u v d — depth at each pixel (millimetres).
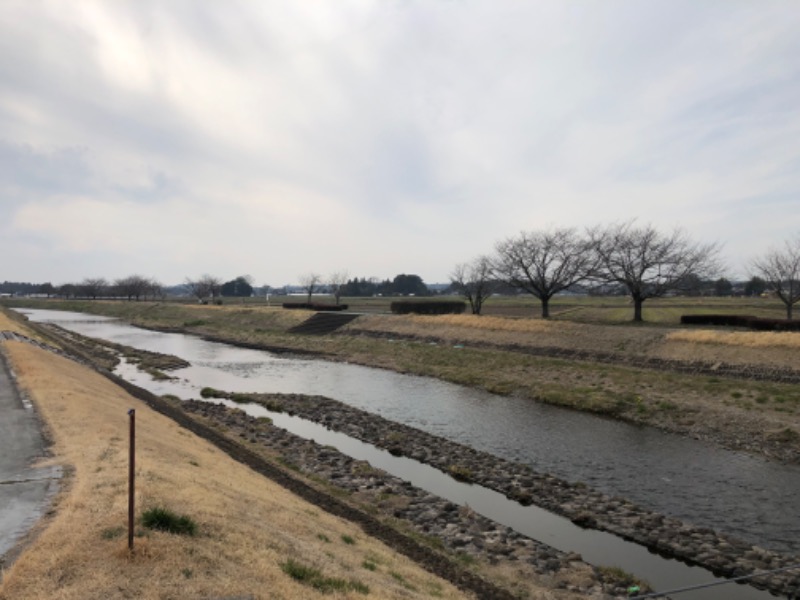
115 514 7988
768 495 15852
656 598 10438
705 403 24781
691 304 64750
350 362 45656
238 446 19094
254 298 171375
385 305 98562
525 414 26250
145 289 157875
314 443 20625
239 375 39094
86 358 42875
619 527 13586
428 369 39500
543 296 50562
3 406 16656
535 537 13336
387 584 8359
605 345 37469
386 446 21000
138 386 32906
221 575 6754
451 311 65812
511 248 56562
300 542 9039
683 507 15086
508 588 10328
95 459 11203
